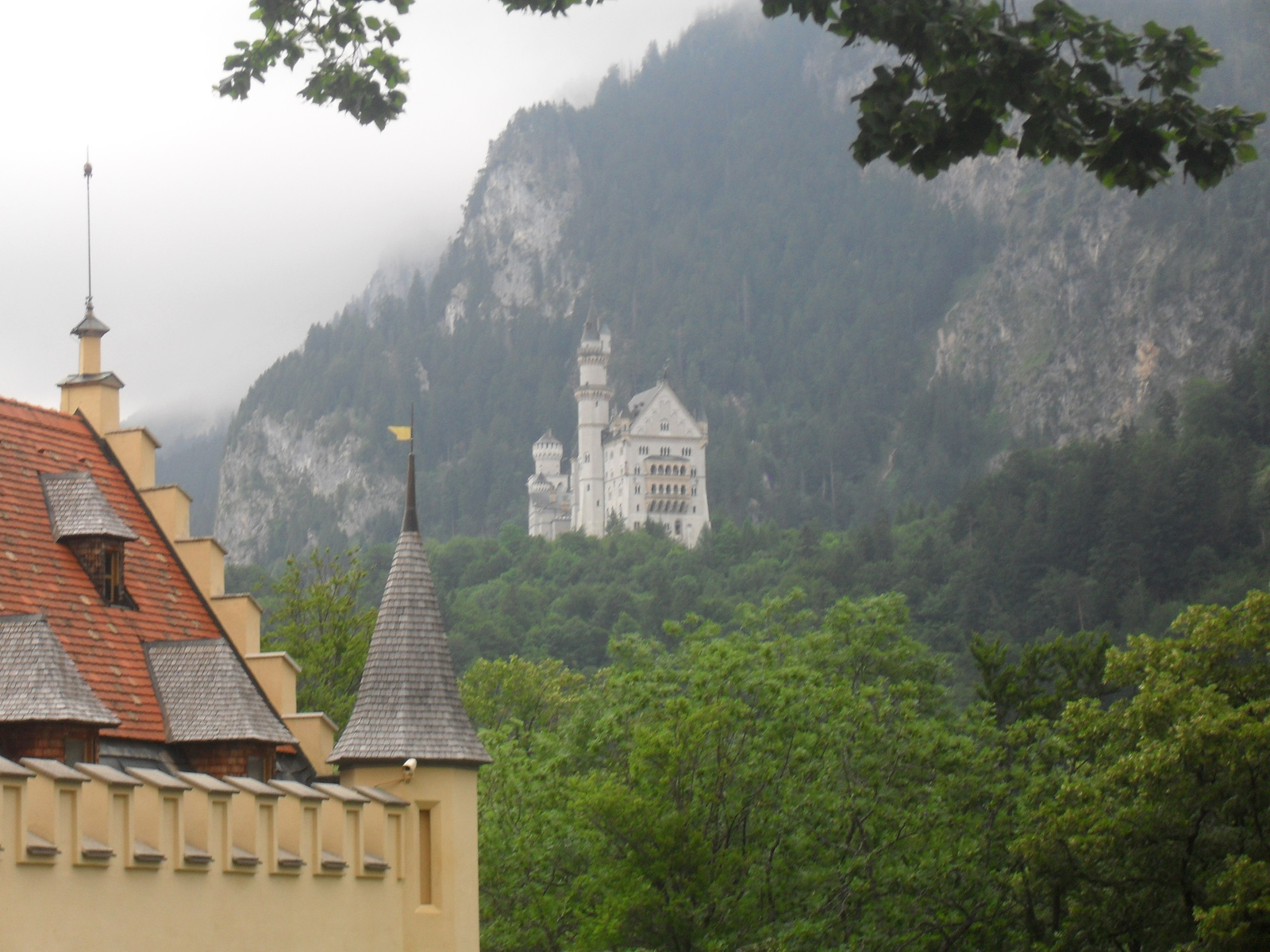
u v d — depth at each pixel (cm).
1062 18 1545
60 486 2645
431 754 2558
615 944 3969
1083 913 4469
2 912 1819
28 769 1900
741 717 4406
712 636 6069
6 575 2448
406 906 2503
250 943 2167
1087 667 6188
